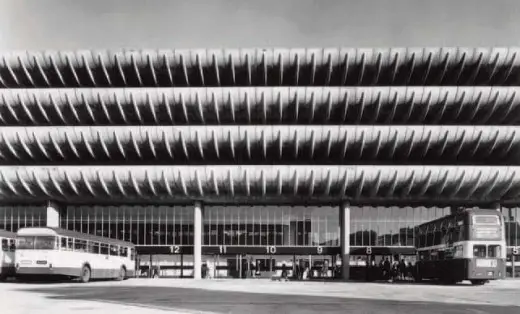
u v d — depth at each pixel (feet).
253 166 141.49
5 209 155.94
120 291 82.33
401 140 145.38
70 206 157.38
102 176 143.23
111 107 151.53
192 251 152.87
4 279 113.80
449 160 153.99
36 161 155.22
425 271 125.39
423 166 141.08
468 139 145.79
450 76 155.63
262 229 153.69
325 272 153.38
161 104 150.30
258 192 145.28
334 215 153.99
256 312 50.34
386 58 150.41
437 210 156.15
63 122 157.28
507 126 144.25
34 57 152.15
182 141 144.97
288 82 157.28
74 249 103.76
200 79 156.76
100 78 156.56
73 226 156.35
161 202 152.35
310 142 144.87
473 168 141.28
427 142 144.97
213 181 142.61
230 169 141.90
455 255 107.24
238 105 150.20
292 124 157.07
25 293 76.43
